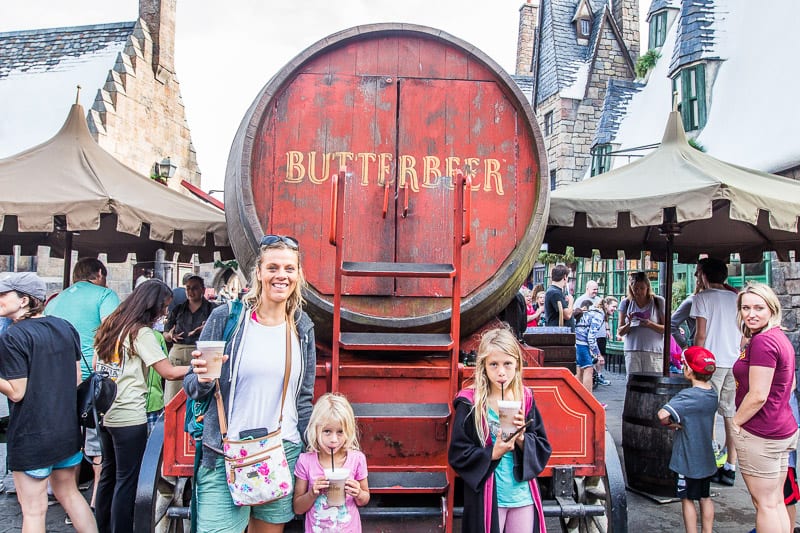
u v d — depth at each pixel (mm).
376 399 3250
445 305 3580
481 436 2816
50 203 4422
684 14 15484
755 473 3791
